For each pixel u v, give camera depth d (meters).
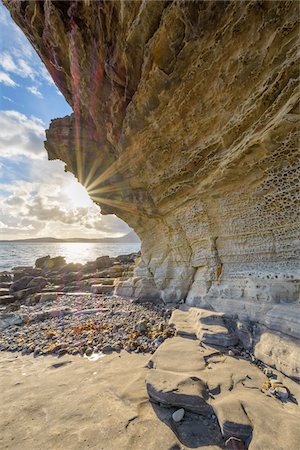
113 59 7.12
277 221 5.83
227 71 5.21
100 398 3.79
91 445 2.87
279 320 4.82
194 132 6.73
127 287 13.33
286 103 4.47
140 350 5.83
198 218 8.45
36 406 3.67
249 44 4.67
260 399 3.44
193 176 7.57
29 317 9.87
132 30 5.82
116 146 9.73
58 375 4.78
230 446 2.74
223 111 5.80
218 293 7.50
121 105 8.11
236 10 4.43
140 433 3.02
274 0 4.06
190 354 4.92
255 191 6.05
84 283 18.05
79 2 6.88
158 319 8.20
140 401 3.65
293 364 3.92
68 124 12.14
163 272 11.37
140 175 9.51
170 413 3.38
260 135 5.03
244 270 6.88
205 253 8.53
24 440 2.99
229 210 7.09
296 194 5.23
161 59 5.72
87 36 7.47
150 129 7.57
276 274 5.79
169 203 9.37
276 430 2.78
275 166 5.32
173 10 4.88
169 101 6.50
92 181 12.07
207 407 3.32
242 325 5.71
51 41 9.02
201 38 5.03
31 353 6.29
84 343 6.46
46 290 17.08
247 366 4.48
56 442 2.94
